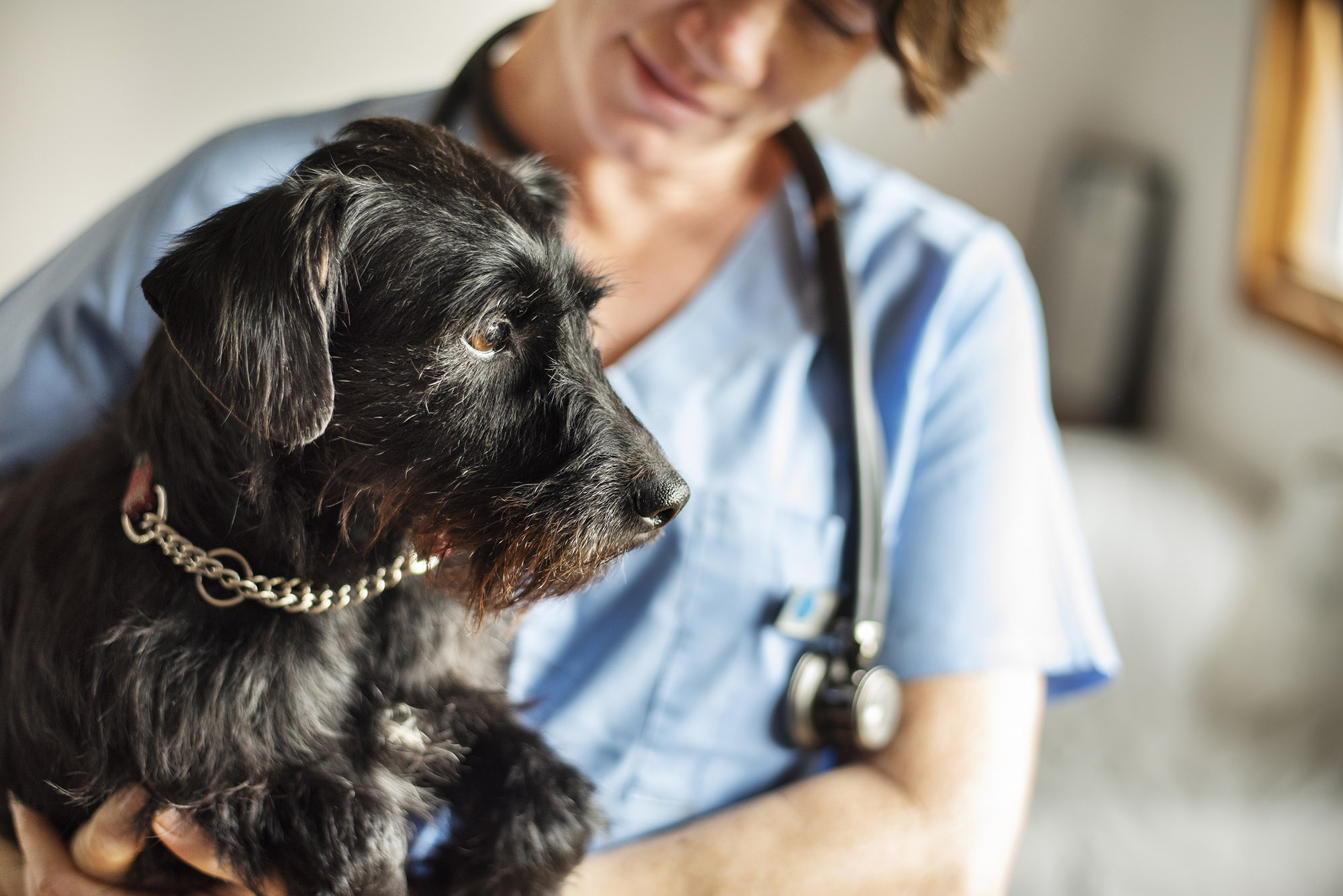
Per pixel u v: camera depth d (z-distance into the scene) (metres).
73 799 1.05
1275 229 3.72
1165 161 4.33
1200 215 4.13
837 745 1.46
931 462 1.55
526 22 1.63
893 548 1.55
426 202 1.07
